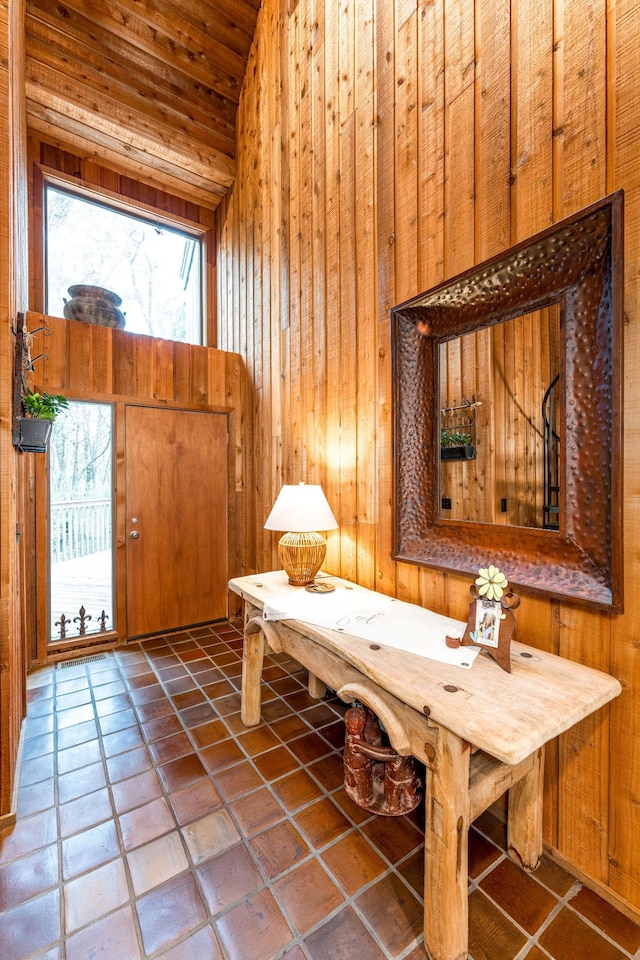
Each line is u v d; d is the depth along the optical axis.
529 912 1.18
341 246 2.24
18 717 1.88
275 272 2.98
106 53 3.13
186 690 2.39
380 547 2.00
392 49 1.87
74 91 3.02
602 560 1.19
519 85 1.36
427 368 1.75
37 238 3.29
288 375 2.81
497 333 1.50
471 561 1.55
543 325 1.35
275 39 2.98
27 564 2.59
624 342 1.12
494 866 1.33
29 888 1.23
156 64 3.30
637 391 1.10
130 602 3.11
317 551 2.10
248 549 3.46
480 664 1.21
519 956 1.07
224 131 3.67
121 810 1.52
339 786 1.65
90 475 3.01
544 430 1.35
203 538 3.46
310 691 2.34
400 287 1.86
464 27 1.53
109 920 1.15
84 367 2.92
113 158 3.52
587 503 1.23
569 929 1.14
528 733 0.89
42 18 2.88
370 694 1.22
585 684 1.10
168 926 1.13
